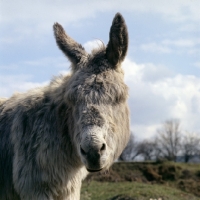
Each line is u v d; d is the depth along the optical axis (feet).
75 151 6.06
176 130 80.02
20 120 6.34
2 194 6.51
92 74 5.77
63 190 6.13
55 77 6.84
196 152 80.33
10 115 6.64
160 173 30.35
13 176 6.15
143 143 82.02
